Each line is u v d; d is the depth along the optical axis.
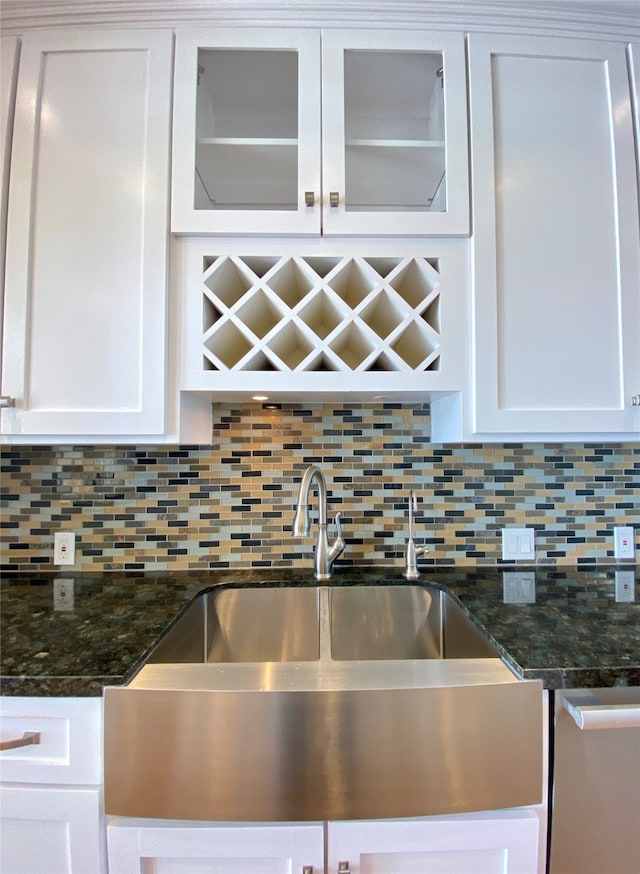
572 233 1.04
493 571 1.27
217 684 0.67
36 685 0.67
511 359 1.03
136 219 1.00
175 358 1.01
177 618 0.94
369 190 1.22
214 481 1.31
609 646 0.77
